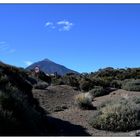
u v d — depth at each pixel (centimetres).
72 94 3416
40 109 1825
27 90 1800
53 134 1409
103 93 3291
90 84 3853
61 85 3794
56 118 1870
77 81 4062
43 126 1455
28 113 1351
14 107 1297
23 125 1249
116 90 3488
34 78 3803
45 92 3162
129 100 2133
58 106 2558
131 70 5756
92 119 1777
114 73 5747
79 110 2270
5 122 1187
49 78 4378
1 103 1282
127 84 3581
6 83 1539
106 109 1773
